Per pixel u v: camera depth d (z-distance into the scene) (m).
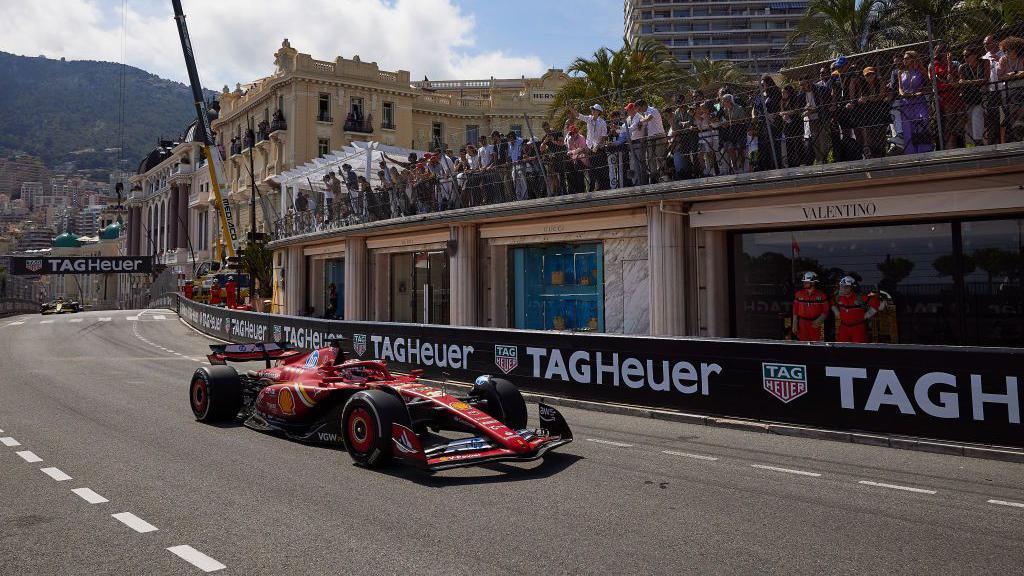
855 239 13.30
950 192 11.26
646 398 10.20
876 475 6.62
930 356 7.88
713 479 6.43
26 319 41.41
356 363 8.06
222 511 5.39
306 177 30.47
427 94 53.00
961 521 5.19
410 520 5.15
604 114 16.16
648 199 14.21
